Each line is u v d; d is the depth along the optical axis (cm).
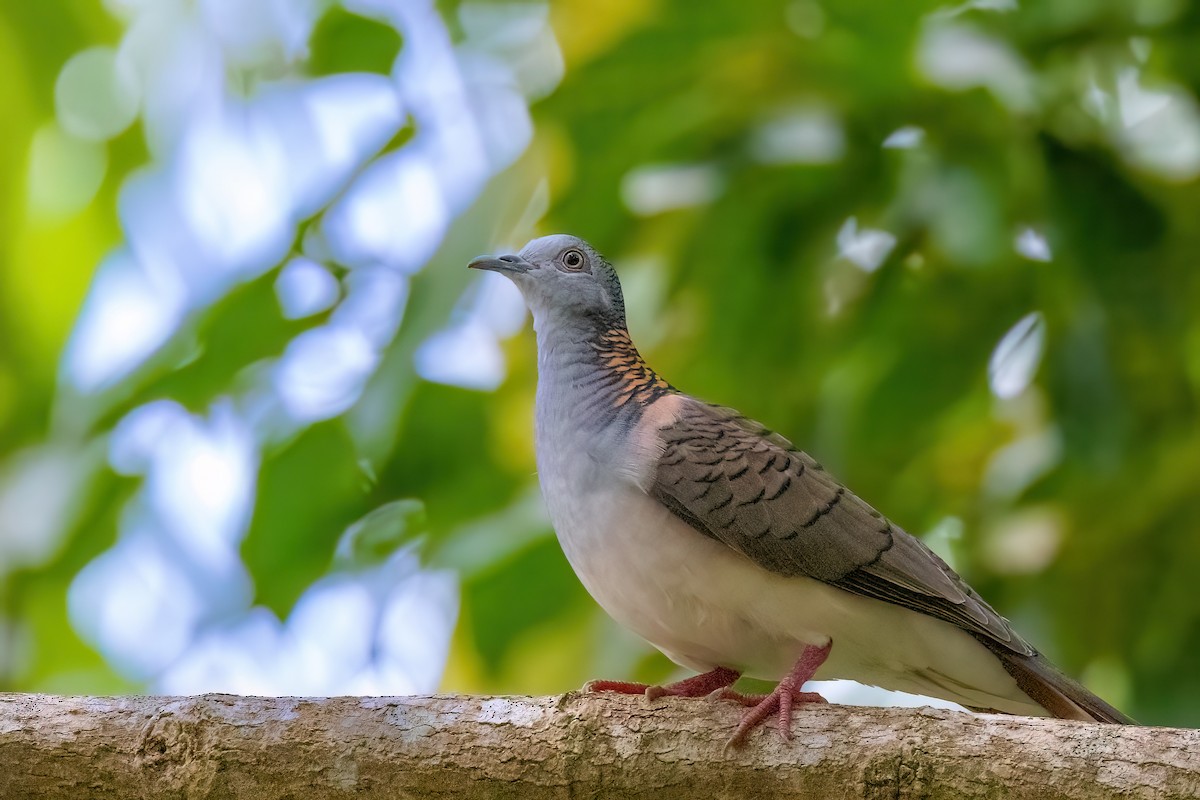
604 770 728
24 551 1252
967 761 696
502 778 732
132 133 1355
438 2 1301
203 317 1227
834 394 1198
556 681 1200
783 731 725
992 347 1177
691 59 1192
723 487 826
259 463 1227
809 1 1173
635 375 909
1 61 1346
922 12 1127
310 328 1245
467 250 1198
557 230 1216
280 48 1331
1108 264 1096
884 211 1162
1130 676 1091
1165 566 1105
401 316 1199
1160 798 670
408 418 1227
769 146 1127
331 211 1231
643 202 1176
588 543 854
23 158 1348
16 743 738
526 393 1236
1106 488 1113
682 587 838
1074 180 1106
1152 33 1102
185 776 734
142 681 1308
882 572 831
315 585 1268
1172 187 1095
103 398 1224
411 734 738
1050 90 1127
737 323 1202
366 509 1257
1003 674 882
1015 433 1175
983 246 1071
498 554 1162
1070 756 686
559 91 1202
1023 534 1130
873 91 1134
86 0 1355
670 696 755
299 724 743
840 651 869
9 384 1333
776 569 824
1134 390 1113
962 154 1130
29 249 1352
